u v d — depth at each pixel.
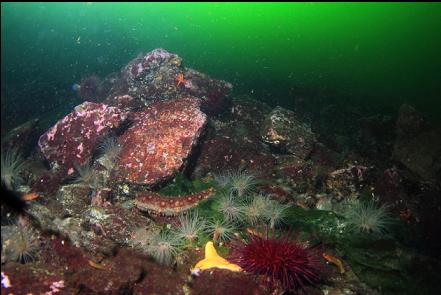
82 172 7.35
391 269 5.10
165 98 10.48
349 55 35.34
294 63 28.33
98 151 8.00
